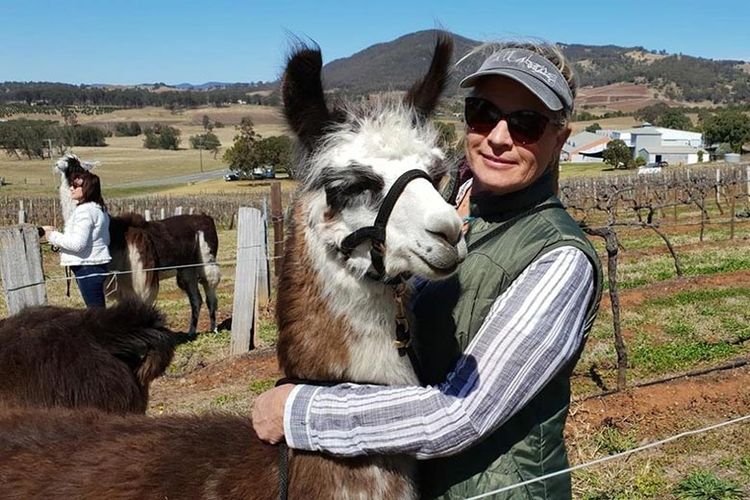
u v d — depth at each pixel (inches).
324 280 97.5
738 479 244.7
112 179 3344.0
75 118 6884.8
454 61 107.6
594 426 284.5
